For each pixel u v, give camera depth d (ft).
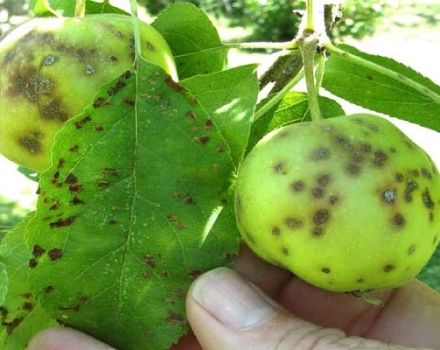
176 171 0.47
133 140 0.47
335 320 0.65
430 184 0.47
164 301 0.51
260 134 0.57
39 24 0.50
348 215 0.44
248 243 0.49
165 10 0.56
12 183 2.00
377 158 0.45
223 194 0.48
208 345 0.53
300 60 0.57
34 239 0.48
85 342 0.52
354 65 0.56
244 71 0.49
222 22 3.68
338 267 0.45
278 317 0.53
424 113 0.58
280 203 0.45
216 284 0.51
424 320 0.67
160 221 0.48
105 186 0.47
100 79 0.48
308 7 0.50
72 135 0.46
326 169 0.45
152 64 0.46
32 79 0.49
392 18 3.72
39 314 0.57
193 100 0.46
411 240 0.45
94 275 0.50
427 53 3.18
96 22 0.50
